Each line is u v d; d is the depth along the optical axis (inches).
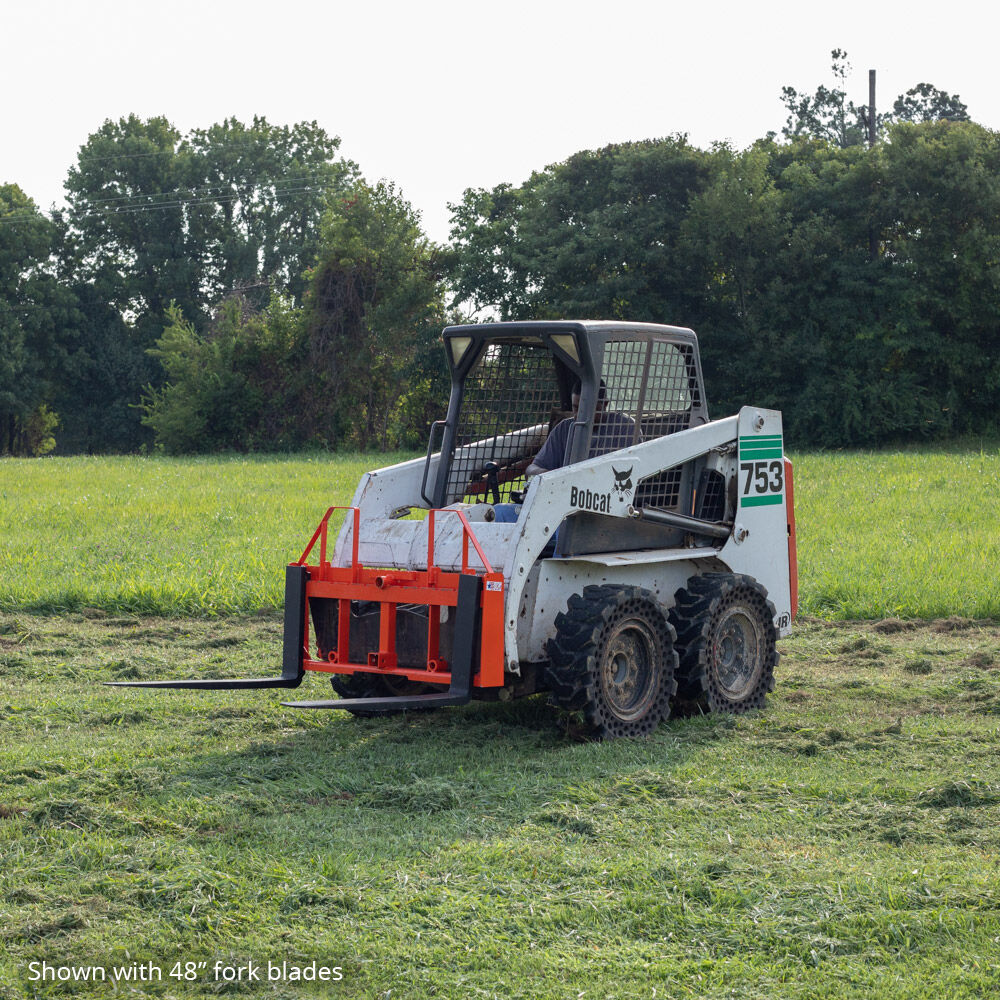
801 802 372.2
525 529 446.9
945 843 334.0
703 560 529.0
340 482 1752.0
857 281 2829.7
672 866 312.2
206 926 280.1
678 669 497.4
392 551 481.4
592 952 266.2
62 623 739.4
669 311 2908.5
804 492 1402.6
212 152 4707.2
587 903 290.7
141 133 4790.8
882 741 450.6
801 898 291.0
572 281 3024.1
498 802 376.8
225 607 767.7
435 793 381.1
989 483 1469.0
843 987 249.0
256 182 4734.3
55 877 308.7
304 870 313.3
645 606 473.1
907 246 2817.4
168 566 889.5
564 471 459.5
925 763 419.5
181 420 3250.5
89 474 2032.5
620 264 2906.0
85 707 522.0
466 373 522.3
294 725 497.4
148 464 2449.6
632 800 376.2
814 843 334.6
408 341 3164.4
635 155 2896.2
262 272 4677.7
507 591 444.1
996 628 701.3
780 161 3198.8
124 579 837.8
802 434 2861.7
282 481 1790.1
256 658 631.2
